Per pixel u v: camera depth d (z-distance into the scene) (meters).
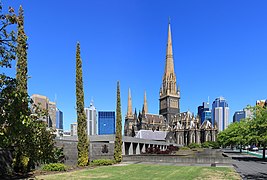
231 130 95.56
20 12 21.58
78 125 39.16
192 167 37.47
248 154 84.38
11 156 27.03
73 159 39.22
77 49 40.44
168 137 151.88
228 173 29.42
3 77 8.19
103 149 47.53
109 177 25.75
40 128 13.98
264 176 26.95
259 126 38.47
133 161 50.56
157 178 25.12
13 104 7.88
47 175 27.06
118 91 49.59
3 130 7.80
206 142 182.75
